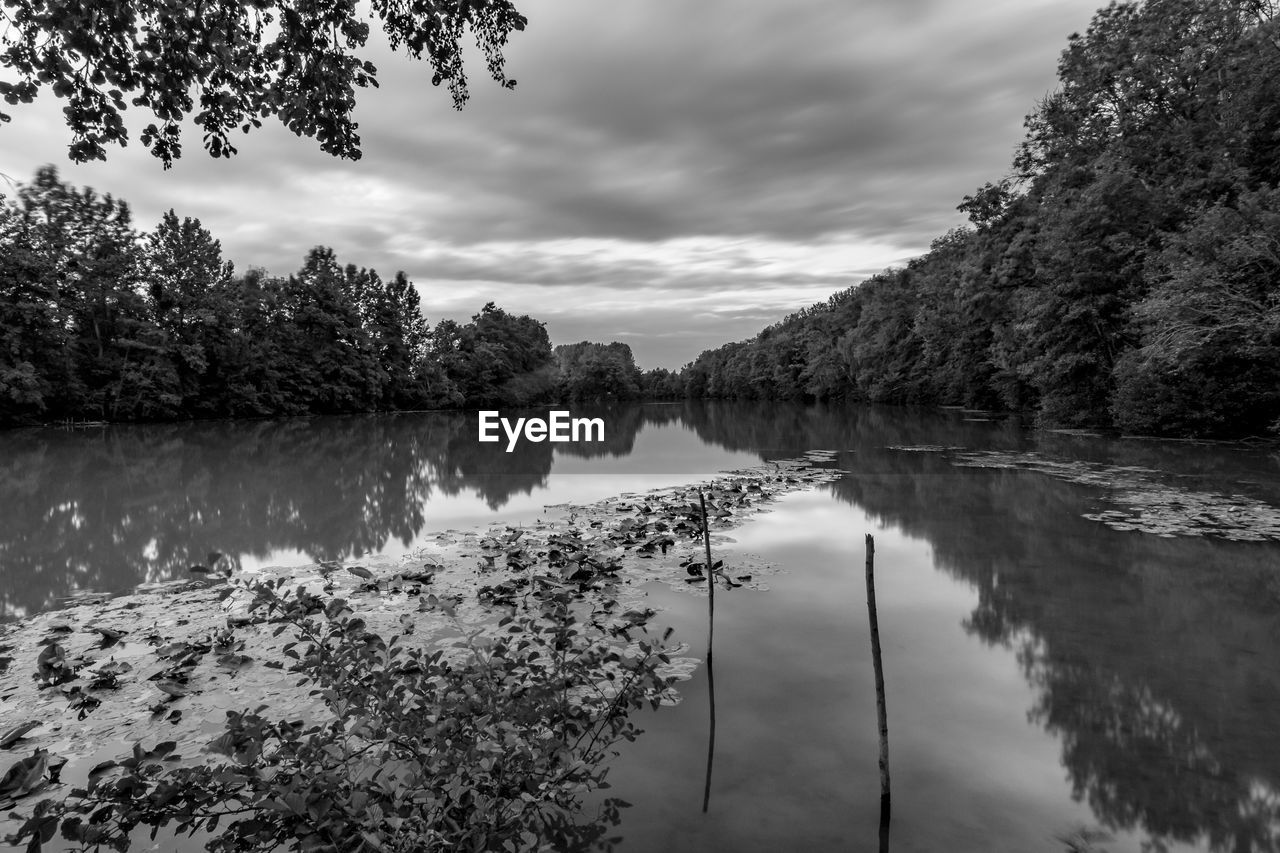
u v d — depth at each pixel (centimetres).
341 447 2870
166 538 1144
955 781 424
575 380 10688
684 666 591
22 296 3512
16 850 346
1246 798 405
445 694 363
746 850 357
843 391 7106
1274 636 656
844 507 1327
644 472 2041
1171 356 1919
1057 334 2647
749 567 899
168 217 4562
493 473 2030
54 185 3831
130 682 560
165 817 313
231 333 4672
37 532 1196
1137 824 382
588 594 782
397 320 6931
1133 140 2569
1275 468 1622
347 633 461
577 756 405
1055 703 527
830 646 639
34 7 443
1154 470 1638
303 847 266
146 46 486
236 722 316
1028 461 1897
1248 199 1867
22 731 468
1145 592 785
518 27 521
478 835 298
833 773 432
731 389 11669
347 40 527
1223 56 2292
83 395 3847
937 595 787
